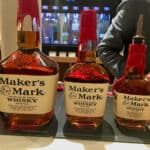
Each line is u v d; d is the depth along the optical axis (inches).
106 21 59.4
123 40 48.8
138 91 16.8
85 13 16.4
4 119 17.1
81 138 15.8
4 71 16.0
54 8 61.4
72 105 16.9
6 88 16.2
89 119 17.0
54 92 16.9
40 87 16.1
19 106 16.4
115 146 15.0
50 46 61.6
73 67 17.2
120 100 17.2
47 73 16.0
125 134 16.5
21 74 15.9
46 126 17.0
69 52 61.3
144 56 17.5
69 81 16.6
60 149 14.6
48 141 15.4
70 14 61.2
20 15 16.4
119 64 45.9
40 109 16.5
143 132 16.8
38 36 17.1
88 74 16.5
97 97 16.6
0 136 15.8
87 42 16.9
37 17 16.7
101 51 48.6
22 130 16.4
